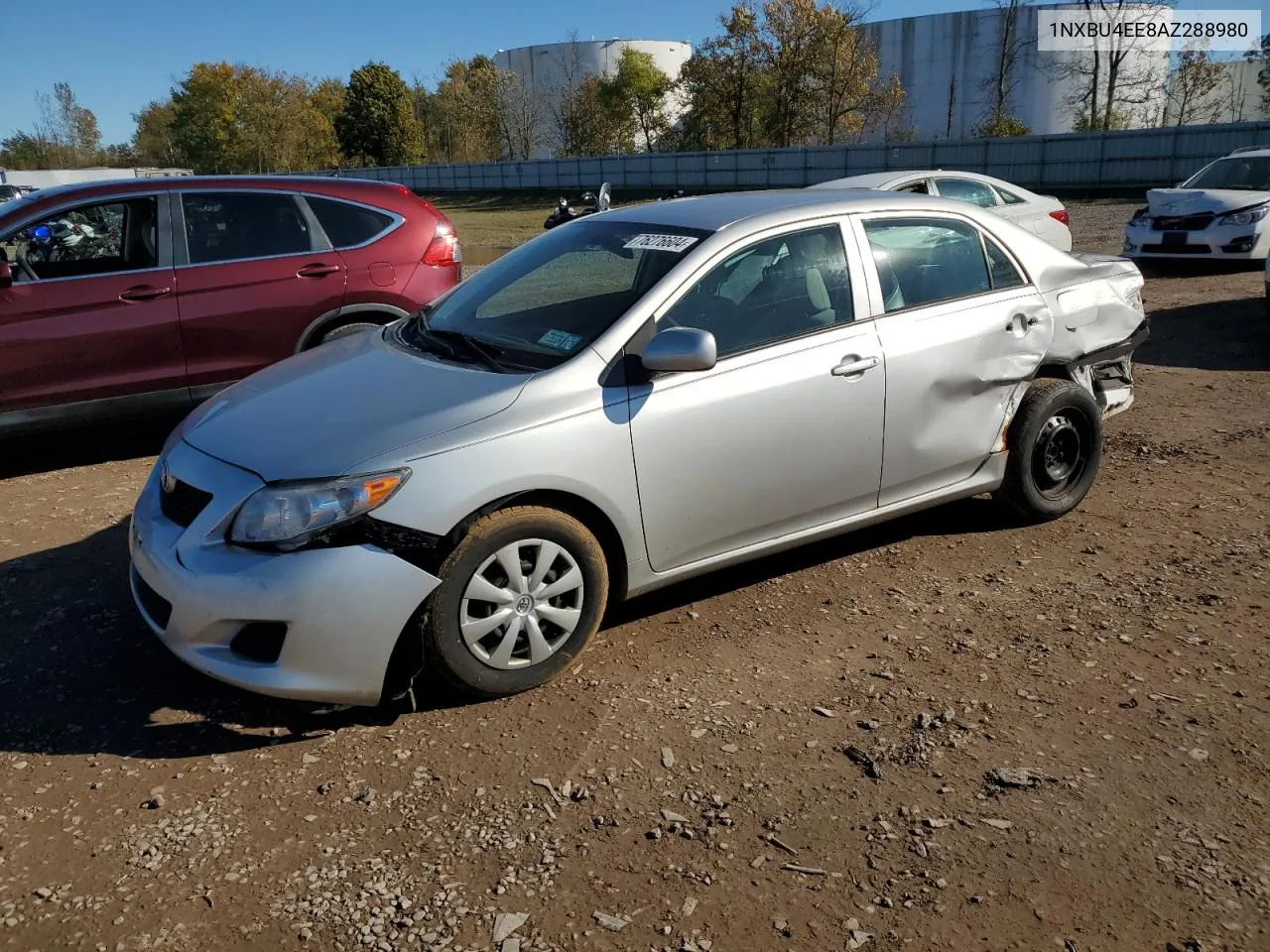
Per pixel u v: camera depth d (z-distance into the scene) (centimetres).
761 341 384
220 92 7512
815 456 395
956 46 5722
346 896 254
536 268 432
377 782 300
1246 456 590
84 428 718
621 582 367
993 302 450
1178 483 549
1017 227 479
